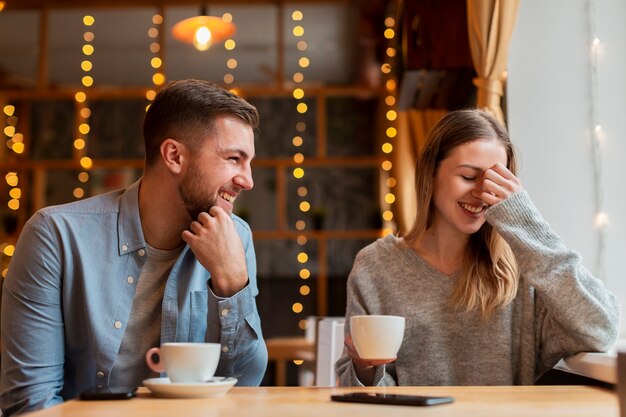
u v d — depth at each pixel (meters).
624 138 2.01
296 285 5.25
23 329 1.36
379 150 5.24
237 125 1.40
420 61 2.68
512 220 1.40
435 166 1.54
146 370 1.40
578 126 2.02
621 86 2.02
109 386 1.38
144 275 1.42
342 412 0.83
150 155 1.41
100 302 1.37
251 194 5.33
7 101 5.36
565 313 1.34
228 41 5.21
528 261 1.37
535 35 2.05
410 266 1.58
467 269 1.53
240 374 1.33
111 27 5.07
